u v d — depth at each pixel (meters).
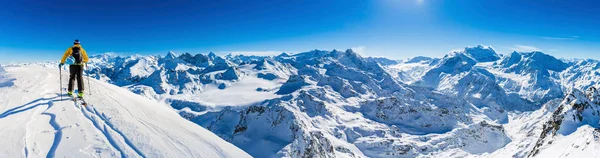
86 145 8.84
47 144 8.65
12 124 9.51
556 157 127.69
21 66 20.91
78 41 14.38
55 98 13.30
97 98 14.21
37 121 10.11
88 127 10.16
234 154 10.80
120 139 9.60
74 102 12.98
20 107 11.40
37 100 12.60
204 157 9.77
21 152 7.97
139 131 10.48
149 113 13.53
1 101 11.82
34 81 15.95
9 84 14.45
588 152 95.88
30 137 8.86
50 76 18.34
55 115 10.89
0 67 18.95
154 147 9.45
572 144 119.00
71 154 8.25
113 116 11.59
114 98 14.85
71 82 13.97
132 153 8.83
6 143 8.25
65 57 13.98
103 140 9.35
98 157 8.34
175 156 9.26
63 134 9.34
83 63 14.48
